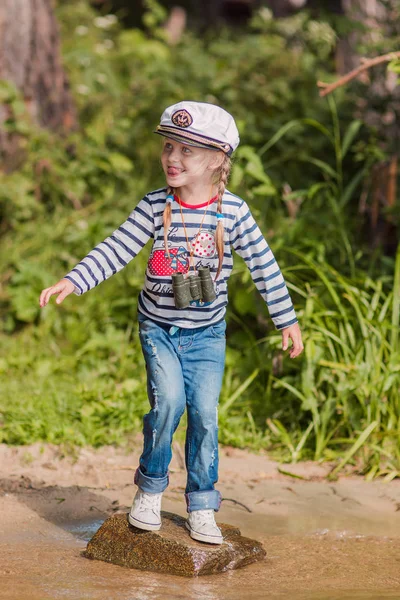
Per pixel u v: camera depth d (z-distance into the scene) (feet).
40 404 27.14
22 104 39.40
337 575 16.93
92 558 17.52
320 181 43.21
